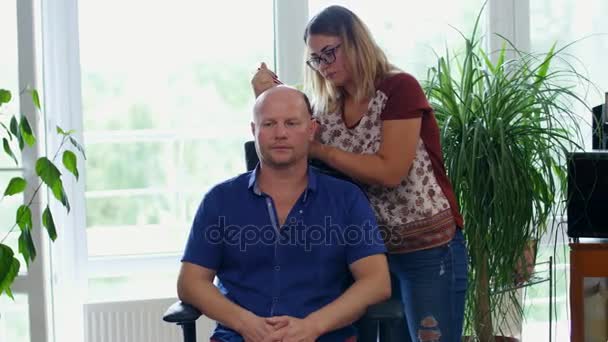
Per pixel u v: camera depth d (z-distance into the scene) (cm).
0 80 298
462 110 297
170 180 409
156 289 363
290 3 353
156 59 379
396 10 358
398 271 252
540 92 296
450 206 249
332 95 252
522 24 365
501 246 285
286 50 355
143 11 369
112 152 505
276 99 228
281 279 229
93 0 363
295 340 214
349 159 238
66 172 341
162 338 342
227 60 377
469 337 298
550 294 310
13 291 303
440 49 361
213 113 396
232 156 420
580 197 283
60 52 339
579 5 373
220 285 237
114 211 515
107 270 357
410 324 252
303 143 229
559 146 302
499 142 287
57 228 340
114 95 383
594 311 287
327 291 230
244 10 369
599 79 375
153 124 397
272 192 234
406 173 238
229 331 227
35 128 296
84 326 338
